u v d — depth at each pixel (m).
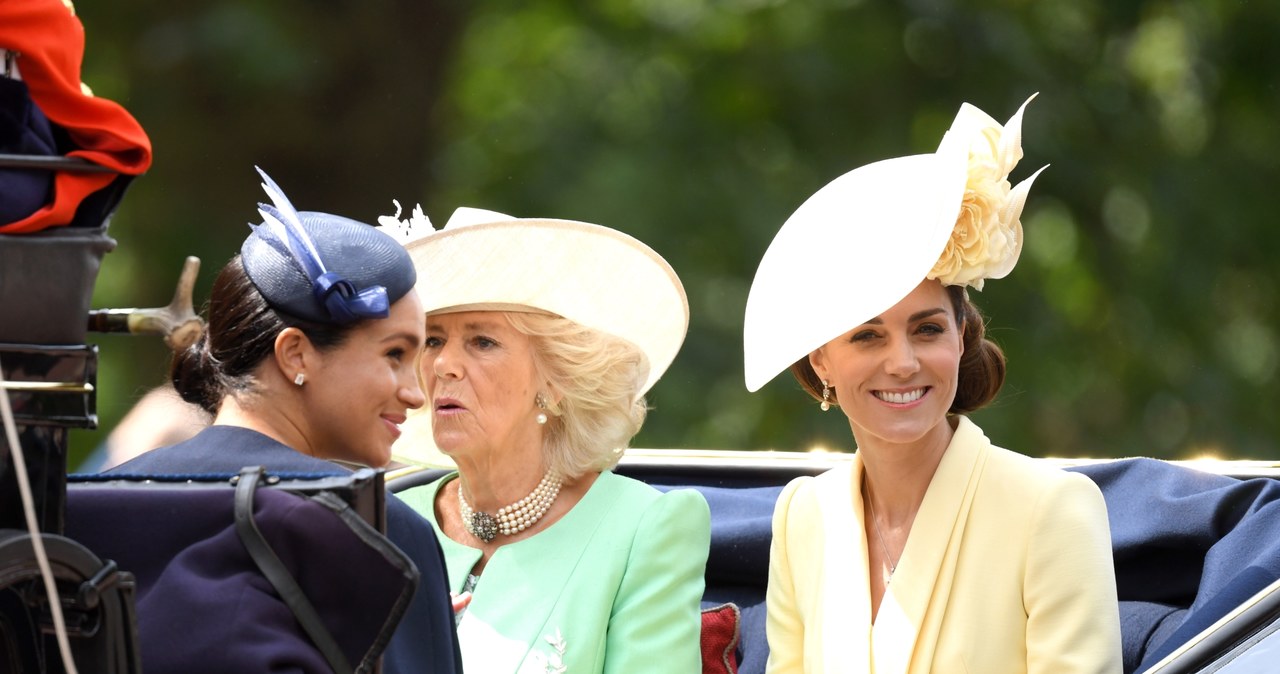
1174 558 13.69
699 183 46.56
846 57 46.19
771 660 13.07
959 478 12.16
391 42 42.06
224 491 8.67
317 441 9.63
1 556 7.66
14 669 8.30
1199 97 50.44
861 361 12.13
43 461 8.05
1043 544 11.69
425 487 14.68
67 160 8.26
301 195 42.22
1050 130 47.12
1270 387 48.25
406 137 42.44
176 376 9.97
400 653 9.62
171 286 41.94
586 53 49.94
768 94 47.00
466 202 47.09
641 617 13.04
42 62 8.36
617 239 13.43
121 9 40.97
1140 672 10.96
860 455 12.86
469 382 13.42
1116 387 47.69
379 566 8.51
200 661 8.20
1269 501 13.20
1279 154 49.72
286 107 41.53
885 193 12.48
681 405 43.91
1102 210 47.78
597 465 13.91
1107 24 49.31
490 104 49.16
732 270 45.56
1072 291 48.84
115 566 8.11
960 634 11.76
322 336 9.43
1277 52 50.66
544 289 13.52
